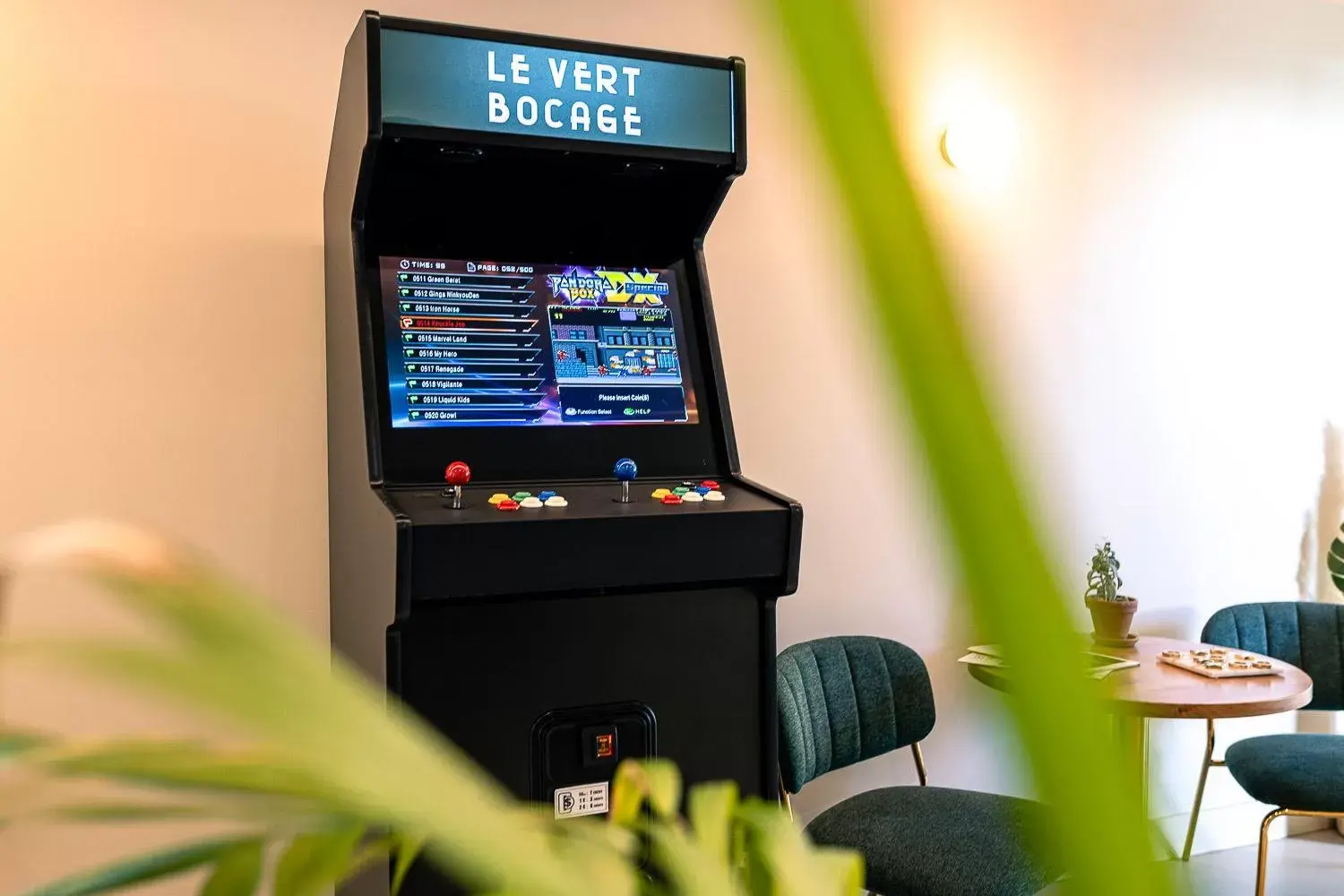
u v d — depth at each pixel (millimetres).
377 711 159
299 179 2422
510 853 172
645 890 365
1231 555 3609
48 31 2230
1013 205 3219
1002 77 3193
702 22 2793
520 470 1914
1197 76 3518
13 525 2195
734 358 2844
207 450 2346
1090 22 3332
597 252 2098
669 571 1777
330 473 2309
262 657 140
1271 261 3664
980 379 126
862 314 126
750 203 2854
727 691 1914
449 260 1977
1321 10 3703
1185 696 2506
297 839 319
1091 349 3361
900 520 3055
